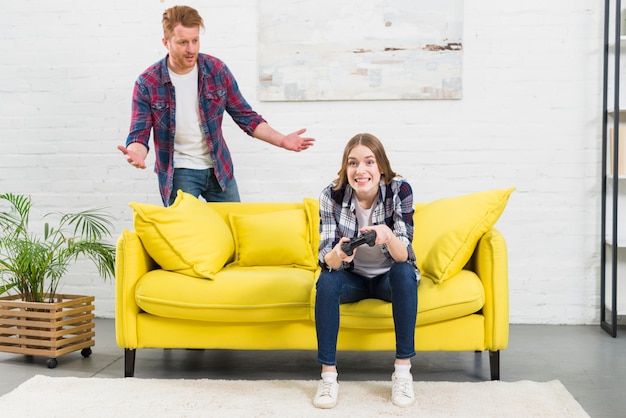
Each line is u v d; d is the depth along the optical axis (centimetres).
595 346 322
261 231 299
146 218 263
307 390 247
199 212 285
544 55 368
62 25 389
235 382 256
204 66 321
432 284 253
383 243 235
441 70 369
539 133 370
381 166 245
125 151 294
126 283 262
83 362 294
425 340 254
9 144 396
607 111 360
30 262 296
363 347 254
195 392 244
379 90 372
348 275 248
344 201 251
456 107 372
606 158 361
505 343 253
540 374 274
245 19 378
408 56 370
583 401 240
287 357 304
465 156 373
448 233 257
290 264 300
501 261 253
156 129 322
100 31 386
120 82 387
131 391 245
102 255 327
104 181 390
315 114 378
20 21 392
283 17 375
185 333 261
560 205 370
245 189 383
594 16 364
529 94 369
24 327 293
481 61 370
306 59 375
